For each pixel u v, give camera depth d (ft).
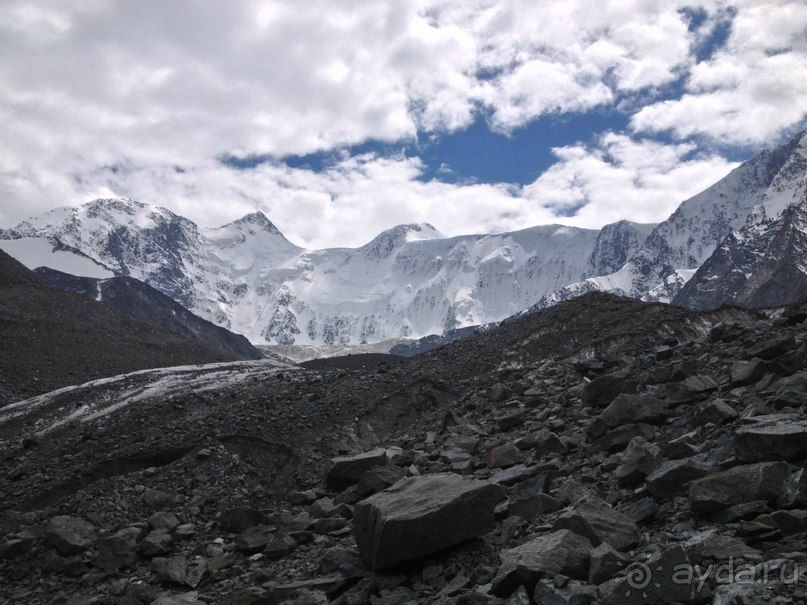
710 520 30.53
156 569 45.16
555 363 90.27
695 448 38.37
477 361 104.27
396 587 34.50
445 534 35.24
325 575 39.04
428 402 84.79
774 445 32.40
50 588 45.85
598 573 28.09
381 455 57.82
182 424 78.48
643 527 33.17
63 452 82.53
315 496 56.54
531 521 37.50
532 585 28.84
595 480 41.39
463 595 28.89
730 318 101.24
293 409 84.38
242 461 65.98
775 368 48.14
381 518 35.83
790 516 26.84
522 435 57.72
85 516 54.54
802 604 21.21
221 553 47.32
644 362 67.00
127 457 69.10
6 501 66.44
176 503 57.41
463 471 51.72
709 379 51.24
